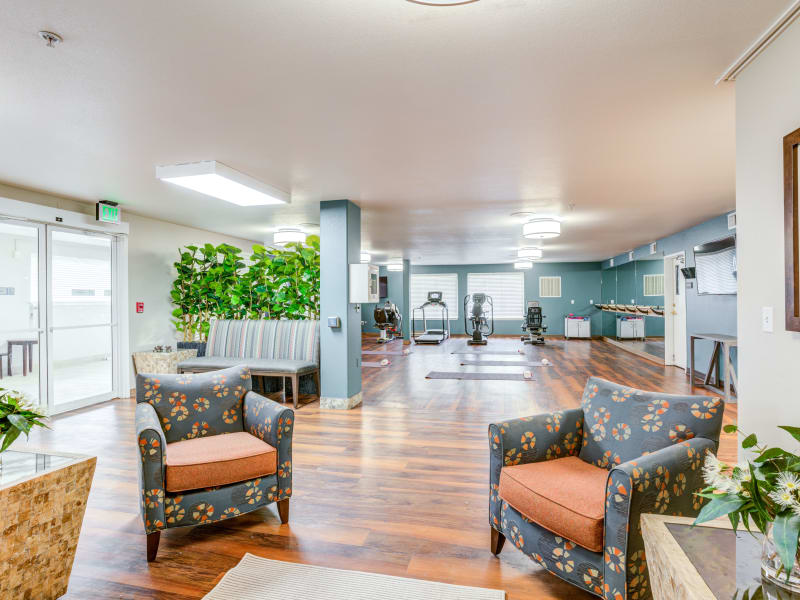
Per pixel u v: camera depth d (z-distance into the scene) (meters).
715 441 1.90
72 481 1.89
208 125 2.84
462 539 2.35
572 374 7.37
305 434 4.16
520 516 2.01
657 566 1.34
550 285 14.44
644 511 1.60
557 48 1.97
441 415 4.84
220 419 2.79
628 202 5.25
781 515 1.08
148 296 6.19
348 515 2.61
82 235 5.23
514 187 4.50
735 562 1.26
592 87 2.36
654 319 8.98
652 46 1.95
